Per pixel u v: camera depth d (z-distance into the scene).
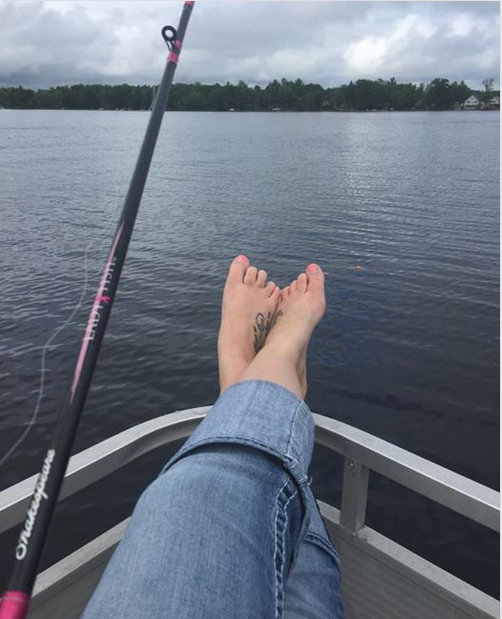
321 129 69.06
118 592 0.74
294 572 1.06
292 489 0.95
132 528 0.83
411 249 13.70
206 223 17.62
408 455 1.18
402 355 7.61
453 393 6.58
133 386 6.82
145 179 1.29
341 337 8.25
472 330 8.43
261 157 39.53
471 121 80.62
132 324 8.76
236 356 1.65
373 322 8.84
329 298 10.07
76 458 1.13
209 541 0.79
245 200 22.27
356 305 9.66
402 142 49.06
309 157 39.03
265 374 1.21
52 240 15.04
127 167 32.69
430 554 3.99
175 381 6.96
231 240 15.13
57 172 30.58
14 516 1.03
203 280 11.28
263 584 0.79
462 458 5.35
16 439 5.60
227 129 71.88
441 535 4.15
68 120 100.81
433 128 66.38
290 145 48.62
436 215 18.02
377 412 6.24
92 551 1.23
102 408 6.34
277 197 22.81
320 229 16.36
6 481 5.01
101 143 50.62
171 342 8.07
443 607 1.21
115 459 1.17
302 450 1.01
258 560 0.81
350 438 1.25
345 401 6.48
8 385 6.65
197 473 0.89
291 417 1.05
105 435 5.89
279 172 31.41
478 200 20.67
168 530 0.80
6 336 8.18
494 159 34.91
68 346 7.77
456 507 1.09
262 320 1.78
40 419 5.93
